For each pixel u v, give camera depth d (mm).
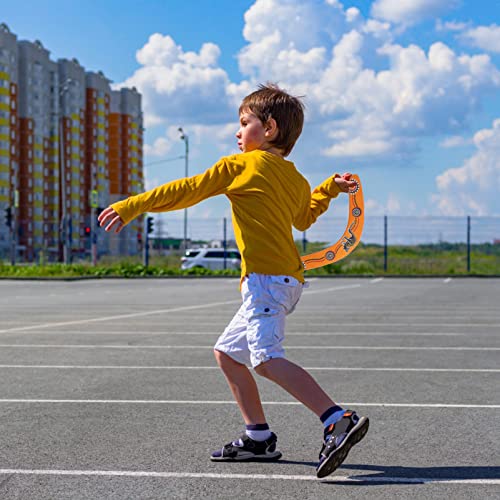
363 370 7828
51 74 108000
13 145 99188
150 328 12219
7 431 5109
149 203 3680
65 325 12758
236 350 4164
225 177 3828
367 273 41031
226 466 4215
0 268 41062
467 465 4238
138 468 4180
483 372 7715
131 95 126750
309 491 3738
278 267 3828
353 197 4289
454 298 21078
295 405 5984
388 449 4605
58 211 107812
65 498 3652
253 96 4051
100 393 6520
